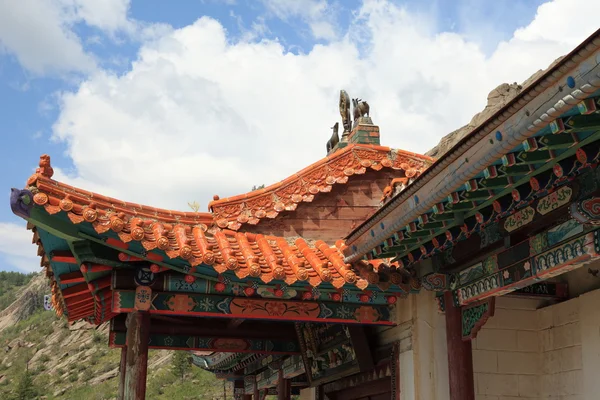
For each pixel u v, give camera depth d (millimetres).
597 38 3736
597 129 4555
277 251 9078
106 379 56781
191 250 7684
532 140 4723
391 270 8633
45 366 66188
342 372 10750
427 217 6594
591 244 5746
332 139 12242
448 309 8281
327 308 8930
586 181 5543
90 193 7785
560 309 9062
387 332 9938
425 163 11078
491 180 5586
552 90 4227
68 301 9516
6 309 105062
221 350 11281
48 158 7258
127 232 7441
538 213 6285
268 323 11430
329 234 10344
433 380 8672
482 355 9234
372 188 10781
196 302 8305
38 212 7055
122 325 9812
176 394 44500
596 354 8188
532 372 9336
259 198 10125
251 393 17812
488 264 7422
